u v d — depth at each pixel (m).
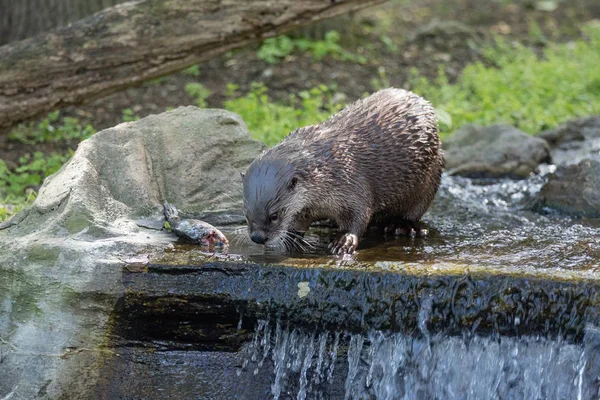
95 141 11.09
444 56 21.73
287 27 14.25
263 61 19.94
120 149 11.18
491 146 15.05
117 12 13.80
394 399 9.16
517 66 20.34
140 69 14.09
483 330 8.88
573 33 25.17
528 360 8.81
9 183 14.27
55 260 9.52
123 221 10.50
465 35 23.03
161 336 9.62
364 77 19.62
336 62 20.22
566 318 8.66
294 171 9.95
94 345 9.50
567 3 28.39
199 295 9.35
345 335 9.27
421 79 19.05
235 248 10.11
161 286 9.40
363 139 10.67
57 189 10.37
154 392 9.48
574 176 12.77
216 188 11.53
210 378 9.52
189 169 11.49
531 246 10.34
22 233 10.04
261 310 9.31
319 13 14.16
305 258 9.66
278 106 17.58
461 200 13.20
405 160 10.91
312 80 19.14
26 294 9.54
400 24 24.70
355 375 9.24
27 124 16.83
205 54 14.30
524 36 24.44
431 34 22.72
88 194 10.34
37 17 19.06
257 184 9.88
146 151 11.46
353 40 21.72
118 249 9.67
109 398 9.47
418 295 8.96
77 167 10.57
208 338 9.59
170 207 10.66
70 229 9.96
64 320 9.48
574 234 11.03
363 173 10.59
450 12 26.81
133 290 9.41
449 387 9.00
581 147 15.38
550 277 8.73
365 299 9.09
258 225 9.88
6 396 9.49
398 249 10.27
